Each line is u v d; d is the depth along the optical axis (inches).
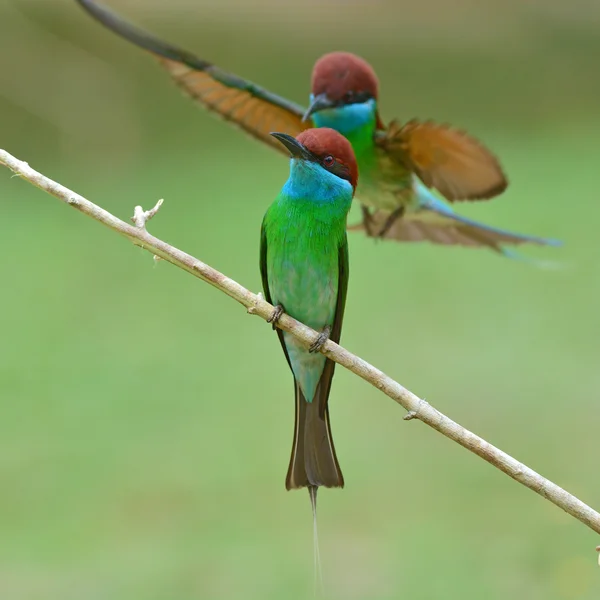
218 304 572.1
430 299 578.2
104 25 283.7
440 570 362.9
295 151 243.0
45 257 619.8
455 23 960.9
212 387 488.7
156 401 472.1
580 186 706.2
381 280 605.3
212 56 889.5
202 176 741.3
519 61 948.6
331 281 247.9
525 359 512.1
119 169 770.2
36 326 536.4
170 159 778.8
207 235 636.7
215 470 423.2
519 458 437.7
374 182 295.6
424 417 205.2
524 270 618.2
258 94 290.8
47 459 426.6
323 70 290.8
